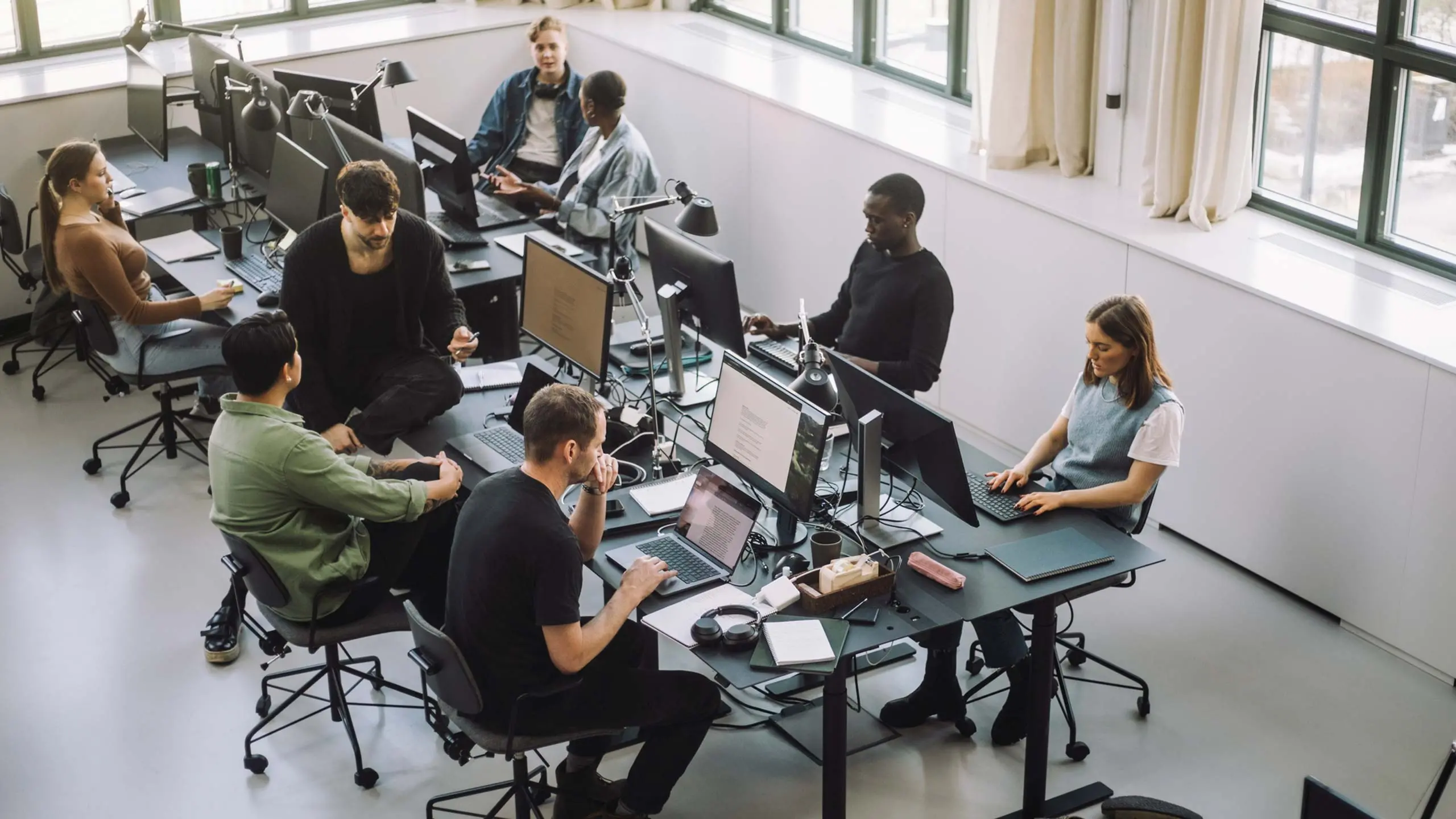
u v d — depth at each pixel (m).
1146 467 3.82
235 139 6.43
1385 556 4.25
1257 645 4.41
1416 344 4.01
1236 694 4.20
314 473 3.60
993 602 3.46
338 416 4.60
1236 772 3.88
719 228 6.77
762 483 3.68
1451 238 4.44
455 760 4.00
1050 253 5.09
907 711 4.07
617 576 3.58
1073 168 5.30
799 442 3.54
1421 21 4.33
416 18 7.66
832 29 6.79
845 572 3.44
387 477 4.00
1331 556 4.41
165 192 6.14
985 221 5.34
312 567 3.66
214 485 3.70
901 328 4.45
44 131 6.64
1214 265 4.54
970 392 5.64
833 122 5.90
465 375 4.76
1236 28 4.61
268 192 5.72
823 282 6.25
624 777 3.90
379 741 4.09
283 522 3.64
